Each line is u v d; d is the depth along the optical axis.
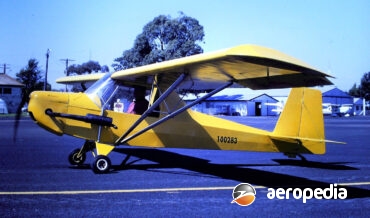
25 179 5.43
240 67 5.22
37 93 6.00
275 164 7.86
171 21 45.03
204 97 6.22
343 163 8.15
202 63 5.14
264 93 58.19
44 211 3.81
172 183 5.48
